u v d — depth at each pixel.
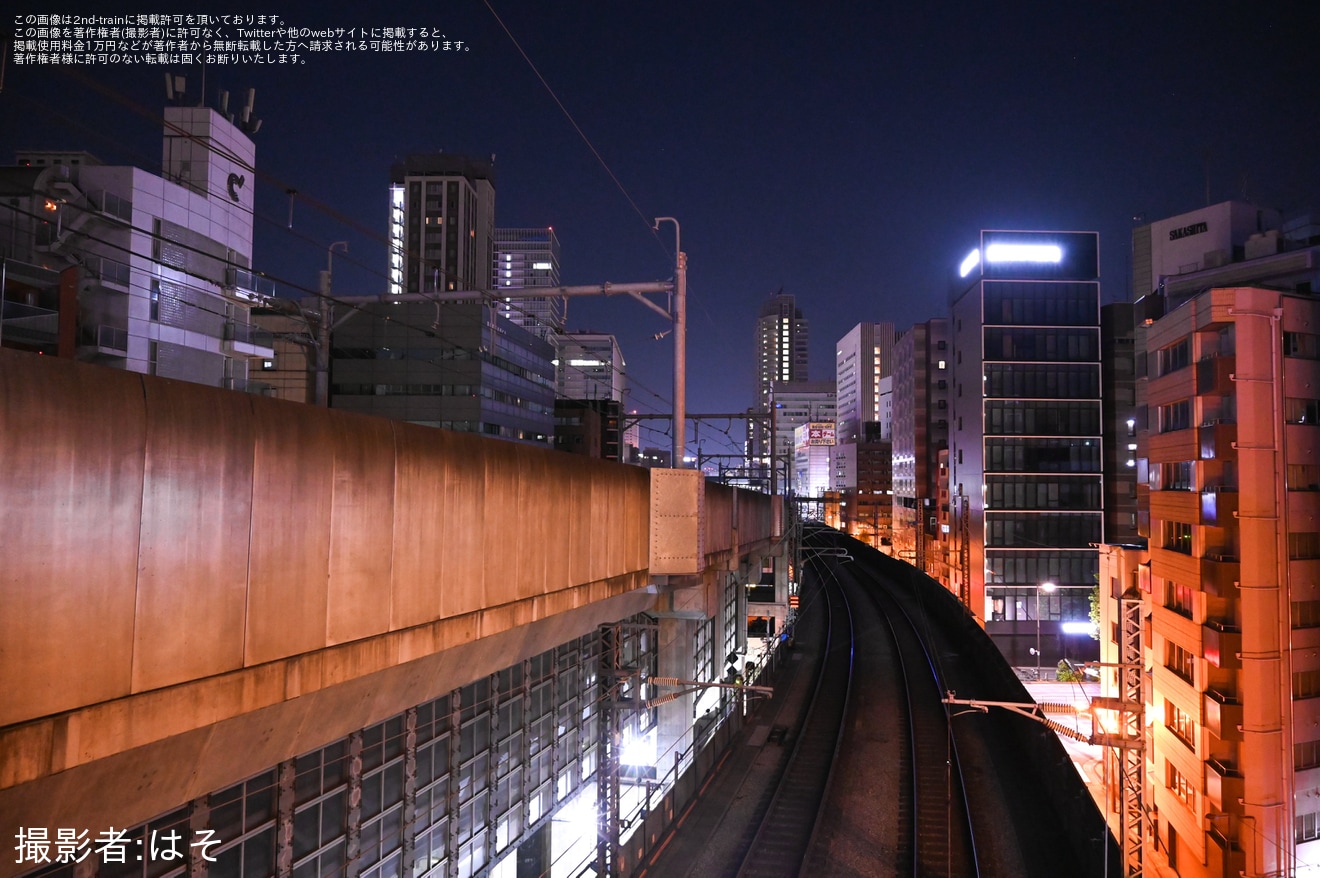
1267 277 44.03
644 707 16.25
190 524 6.90
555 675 15.73
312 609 8.26
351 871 9.93
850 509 129.25
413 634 9.84
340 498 8.63
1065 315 66.38
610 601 16.36
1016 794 23.81
